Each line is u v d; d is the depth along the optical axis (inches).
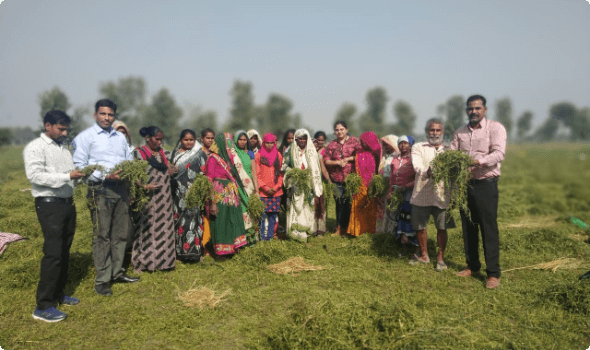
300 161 262.8
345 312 146.6
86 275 195.5
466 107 184.7
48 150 152.9
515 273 201.8
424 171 201.2
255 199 241.3
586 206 347.3
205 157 226.8
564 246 236.1
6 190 448.1
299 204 256.4
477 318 149.6
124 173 171.8
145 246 200.8
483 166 177.9
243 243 231.0
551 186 413.7
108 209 175.2
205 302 165.6
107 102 174.9
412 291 176.4
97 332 142.4
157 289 181.5
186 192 217.3
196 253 219.0
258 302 166.7
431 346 123.3
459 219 302.8
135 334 140.0
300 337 129.8
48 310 151.2
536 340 132.9
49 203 150.8
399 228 230.4
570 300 157.0
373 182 254.5
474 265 194.9
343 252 238.4
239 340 135.9
